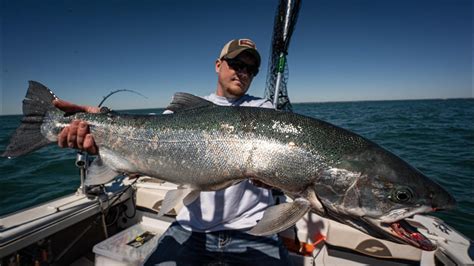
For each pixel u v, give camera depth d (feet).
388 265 11.16
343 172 7.43
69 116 9.89
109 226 14.34
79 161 13.21
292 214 7.68
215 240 9.74
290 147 7.83
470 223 20.83
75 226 12.38
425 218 13.12
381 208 7.20
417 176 7.25
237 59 11.44
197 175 8.62
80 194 13.71
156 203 13.88
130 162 9.31
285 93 16.67
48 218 11.05
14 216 11.14
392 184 7.13
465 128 71.61
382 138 60.03
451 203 7.08
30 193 29.12
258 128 8.25
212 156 8.44
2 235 9.58
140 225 13.71
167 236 10.30
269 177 8.02
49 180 33.14
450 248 10.25
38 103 10.07
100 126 9.54
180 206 13.60
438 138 57.57
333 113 166.30
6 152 9.50
